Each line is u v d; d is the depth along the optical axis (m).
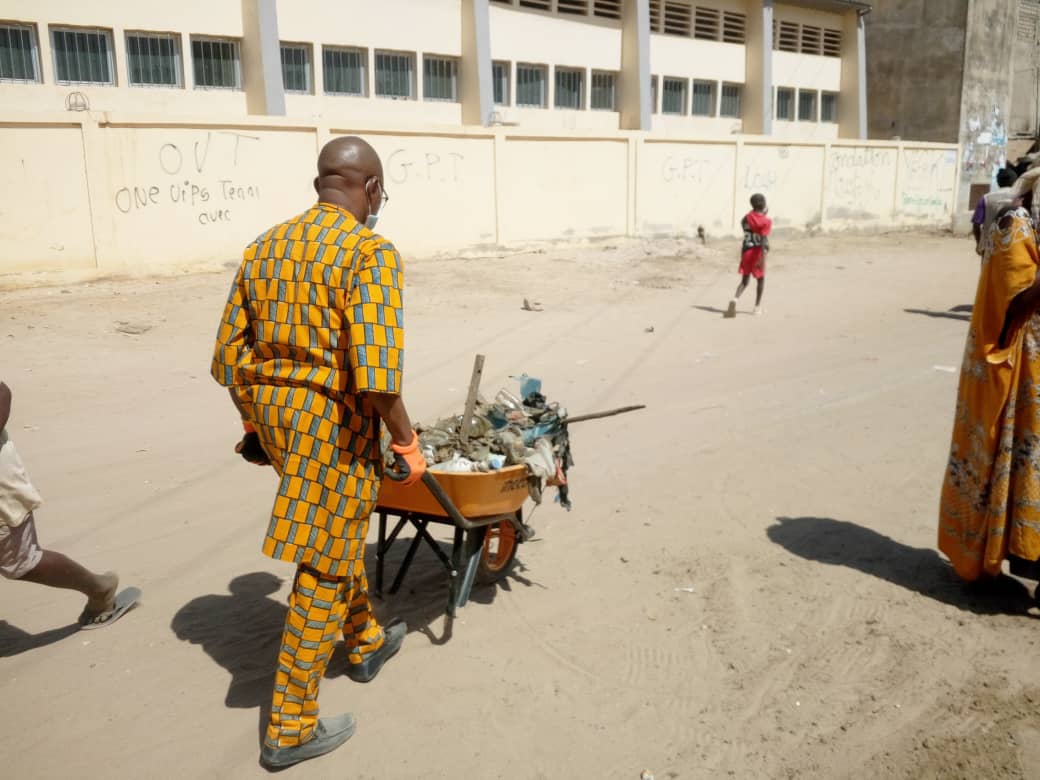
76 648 3.83
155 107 16.14
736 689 3.54
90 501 5.50
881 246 23.64
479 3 19.84
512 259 17.69
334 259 2.88
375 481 3.07
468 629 4.00
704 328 11.84
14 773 3.05
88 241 12.98
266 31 16.73
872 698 3.46
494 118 20.27
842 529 5.08
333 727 3.22
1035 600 4.18
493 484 3.66
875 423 7.28
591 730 3.29
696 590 4.34
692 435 6.95
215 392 8.17
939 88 30.53
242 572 4.56
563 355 10.04
